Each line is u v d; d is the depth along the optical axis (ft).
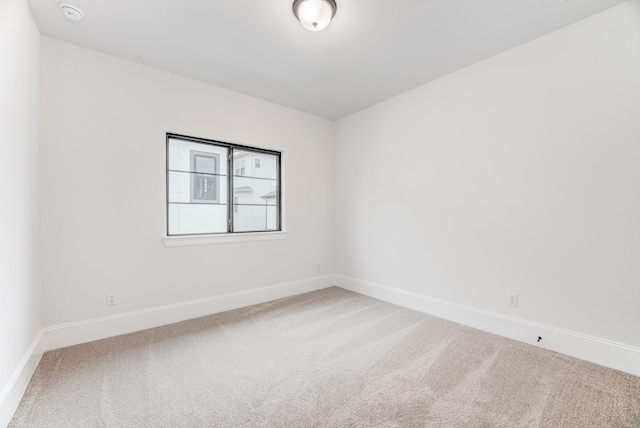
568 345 6.62
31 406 4.83
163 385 5.46
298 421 4.52
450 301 8.93
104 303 7.57
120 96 7.82
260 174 11.16
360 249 12.00
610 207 6.09
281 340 7.45
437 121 9.20
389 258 10.83
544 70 6.93
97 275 7.47
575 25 6.47
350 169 12.43
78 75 7.22
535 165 7.13
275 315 9.29
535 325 7.13
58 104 6.94
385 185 10.94
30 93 5.90
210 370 6.01
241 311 9.68
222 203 10.11
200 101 9.25
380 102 11.06
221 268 9.70
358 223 12.09
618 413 4.66
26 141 5.66
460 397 5.11
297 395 5.18
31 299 5.92
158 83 8.45
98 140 7.48
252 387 5.42
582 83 6.40
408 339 7.50
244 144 10.32
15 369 4.92
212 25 6.51
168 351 6.83
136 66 8.08
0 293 4.33
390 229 10.78
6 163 4.62
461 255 8.65
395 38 7.00
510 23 6.47
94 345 7.09
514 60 7.43
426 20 6.34
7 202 4.66
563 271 6.73
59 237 6.94
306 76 8.97
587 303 6.40
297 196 11.87
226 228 10.18
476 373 5.88
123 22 6.37
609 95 6.07
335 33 6.82
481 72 8.09
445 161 9.01
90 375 5.77
